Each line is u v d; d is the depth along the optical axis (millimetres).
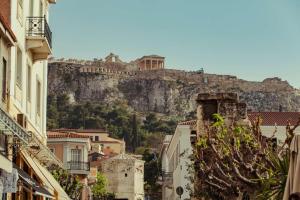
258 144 29219
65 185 59812
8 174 26328
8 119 25906
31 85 42750
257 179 25953
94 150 198875
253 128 30422
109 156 182250
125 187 162125
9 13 35844
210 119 47031
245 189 28328
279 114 75688
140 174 165750
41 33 40531
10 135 30141
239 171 29656
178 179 90938
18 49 38500
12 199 35781
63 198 40719
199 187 44125
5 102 34625
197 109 47906
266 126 70875
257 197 25062
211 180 37219
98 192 128250
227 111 46125
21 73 39062
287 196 14172
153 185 168750
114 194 146625
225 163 33781
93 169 119000
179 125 87062
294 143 13992
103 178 130375
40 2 45500
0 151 27188
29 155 36500
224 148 33812
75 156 95438
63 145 94938
